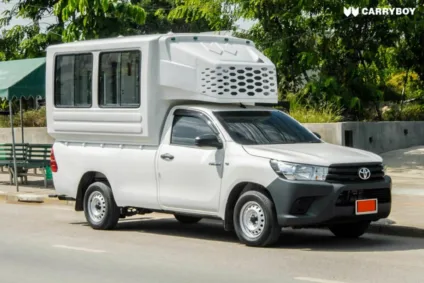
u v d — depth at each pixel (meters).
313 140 13.26
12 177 22.70
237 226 12.40
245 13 28.98
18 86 19.92
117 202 14.28
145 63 13.60
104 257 11.62
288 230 14.61
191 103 13.54
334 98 28.12
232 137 12.57
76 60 15.01
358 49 29.41
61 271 10.55
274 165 11.82
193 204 12.92
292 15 28.22
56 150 15.48
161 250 12.25
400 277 9.91
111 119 14.21
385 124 28.36
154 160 13.52
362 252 11.94
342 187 11.73
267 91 13.55
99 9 28.73
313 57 28.23
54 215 17.08
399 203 16.77
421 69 32.50
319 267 10.63
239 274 10.15
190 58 13.21
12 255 11.88
